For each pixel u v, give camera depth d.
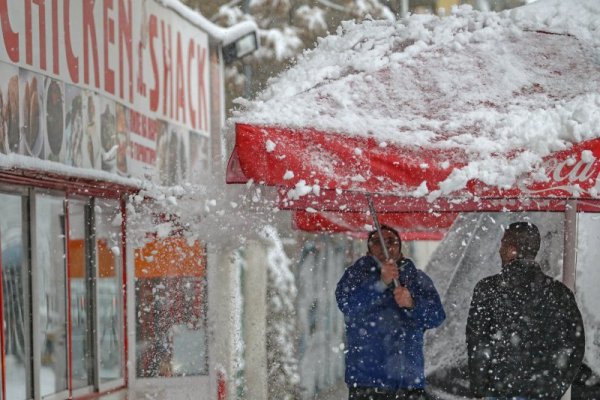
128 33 22.75
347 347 17.28
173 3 26.98
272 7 36.12
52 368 17.88
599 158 12.87
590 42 14.59
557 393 15.44
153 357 22.55
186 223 22.88
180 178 27.38
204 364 23.05
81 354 19.61
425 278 17.42
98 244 20.55
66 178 18.11
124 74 22.30
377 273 17.45
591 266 19.17
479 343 15.51
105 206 21.19
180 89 27.69
